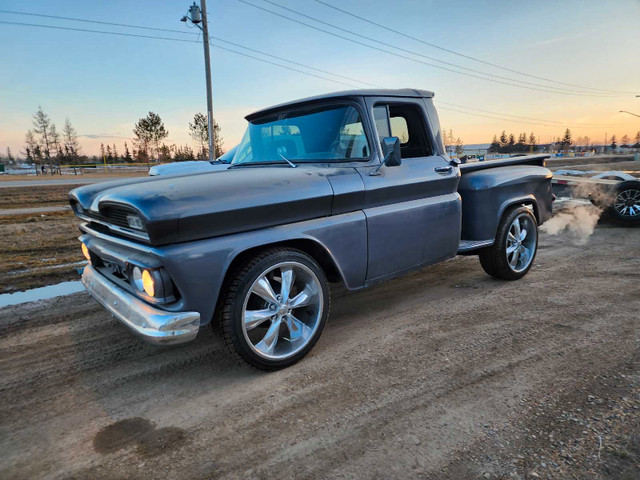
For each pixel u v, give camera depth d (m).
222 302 2.34
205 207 2.15
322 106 3.08
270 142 3.31
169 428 2.06
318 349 2.87
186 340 2.15
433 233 3.34
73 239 7.11
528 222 4.28
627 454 1.72
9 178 29.62
